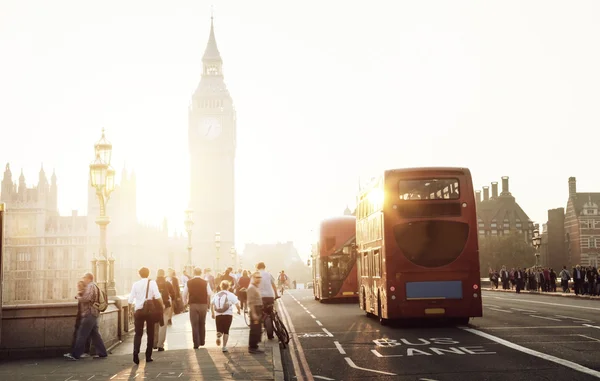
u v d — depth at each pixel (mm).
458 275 21484
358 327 23391
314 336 20859
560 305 34125
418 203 21719
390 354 15898
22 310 16172
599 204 118938
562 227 126188
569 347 16172
